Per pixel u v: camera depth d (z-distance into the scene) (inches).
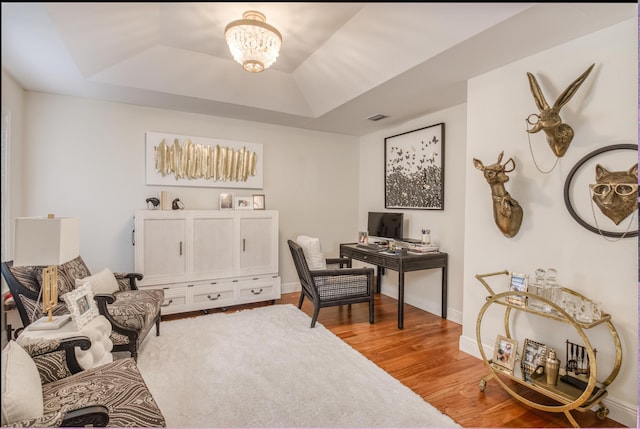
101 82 116.6
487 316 104.3
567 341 84.4
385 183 180.2
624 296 76.1
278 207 179.2
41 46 88.1
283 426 73.2
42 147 127.5
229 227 151.9
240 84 135.1
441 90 119.9
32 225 76.9
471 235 109.0
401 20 89.1
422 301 157.2
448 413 79.3
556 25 77.1
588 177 81.7
